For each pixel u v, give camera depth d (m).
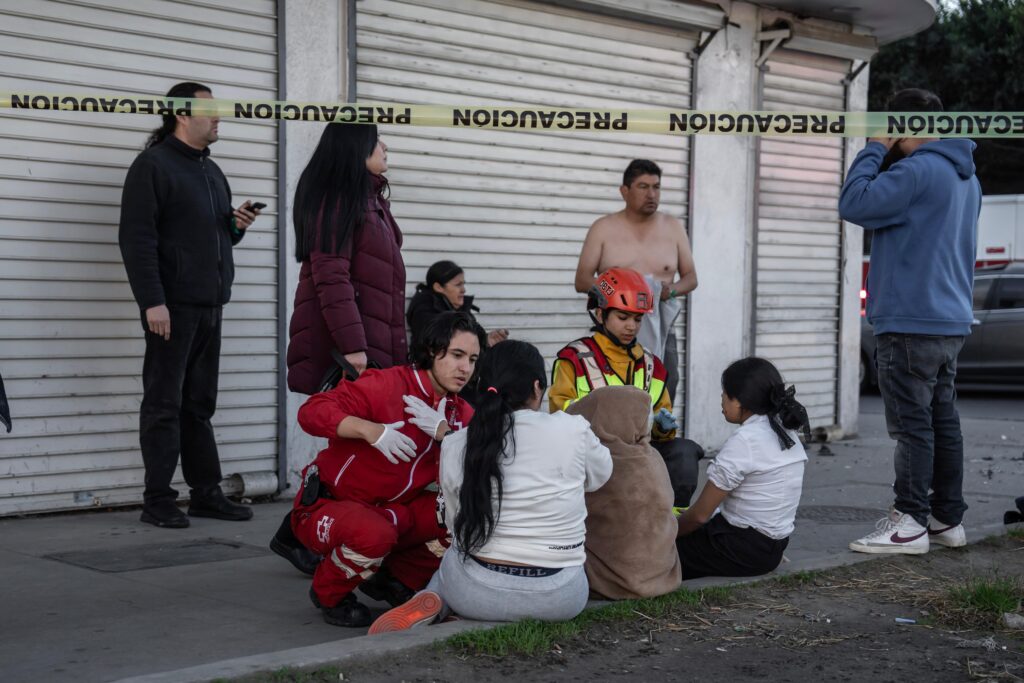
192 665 4.05
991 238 18.80
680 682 3.97
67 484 6.88
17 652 4.18
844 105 11.39
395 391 4.54
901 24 11.12
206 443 6.91
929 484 5.85
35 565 5.63
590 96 9.34
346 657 3.90
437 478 4.65
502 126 5.53
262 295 7.60
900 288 5.72
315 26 7.71
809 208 11.16
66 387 6.84
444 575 4.37
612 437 4.79
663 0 9.59
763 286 10.77
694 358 10.23
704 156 10.16
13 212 6.62
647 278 6.68
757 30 10.49
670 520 4.91
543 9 8.97
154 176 6.37
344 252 5.42
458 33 8.47
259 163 7.55
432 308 7.61
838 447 10.84
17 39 6.58
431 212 8.41
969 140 5.87
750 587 5.15
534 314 9.09
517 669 3.99
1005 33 23.33
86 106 5.80
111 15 6.90
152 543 6.19
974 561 5.84
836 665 4.21
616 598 4.78
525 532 4.24
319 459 4.67
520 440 4.23
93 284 6.91
